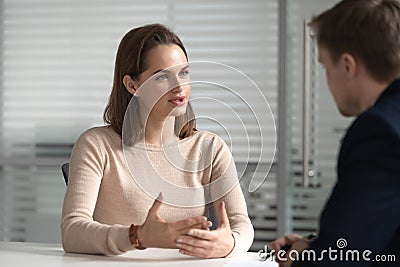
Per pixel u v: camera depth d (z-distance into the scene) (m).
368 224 1.38
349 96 1.53
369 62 1.48
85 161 2.20
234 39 4.05
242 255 2.04
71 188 2.16
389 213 1.38
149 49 2.17
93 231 2.00
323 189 3.98
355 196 1.38
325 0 3.94
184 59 2.20
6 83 4.35
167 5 4.12
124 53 2.21
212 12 4.07
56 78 4.29
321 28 1.54
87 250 2.01
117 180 2.23
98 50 4.23
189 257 1.97
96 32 4.22
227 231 1.99
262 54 4.03
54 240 4.32
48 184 4.31
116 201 2.23
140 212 2.23
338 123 3.95
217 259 1.95
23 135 4.33
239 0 4.05
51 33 4.28
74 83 4.26
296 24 3.98
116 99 2.27
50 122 4.29
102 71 4.23
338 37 1.50
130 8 4.18
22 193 4.35
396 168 1.39
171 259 1.94
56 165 4.28
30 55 4.30
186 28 4.11
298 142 4.00
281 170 3.97
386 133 1.40
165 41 2.18
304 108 3.95
